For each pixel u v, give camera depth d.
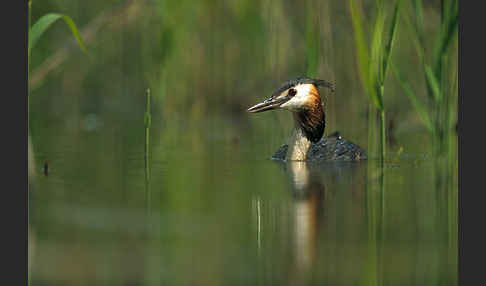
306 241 9.20
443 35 14.23
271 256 8.55
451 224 9.92
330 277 7.93
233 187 12.61
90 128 22.56
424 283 7.77
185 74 22.41
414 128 20.81
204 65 22.86
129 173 14.12
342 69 19.67
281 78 21.38
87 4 22.61
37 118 24.62
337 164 15.34
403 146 17.55
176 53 21.27
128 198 11.61
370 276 7.96
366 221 10.06
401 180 13.14
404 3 14.89
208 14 22.53
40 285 7.60
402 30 19.73
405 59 20.67
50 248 8.80
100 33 22.92
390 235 9.42
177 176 13.81
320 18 18.11
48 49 22.47
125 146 18.47
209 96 23.22
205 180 13.38
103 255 8.61
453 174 13.69
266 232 9.46
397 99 20.94
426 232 9.59
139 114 25.39
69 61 24.69
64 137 20.33
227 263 8.34
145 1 20.48
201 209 10.84
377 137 18.75
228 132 21.41
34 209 10.70
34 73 19.31
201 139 20.06
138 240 9.18
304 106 16.06
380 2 13.42
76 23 22.59
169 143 19.20
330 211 10.73
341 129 19.78
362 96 19.78
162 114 22.23
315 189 12.37
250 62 22.98
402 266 8.25
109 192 12.07
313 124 16.22
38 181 13.11
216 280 7.78
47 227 9.75
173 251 8.77
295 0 21.33
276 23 21.19
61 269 8.11
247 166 15.21
